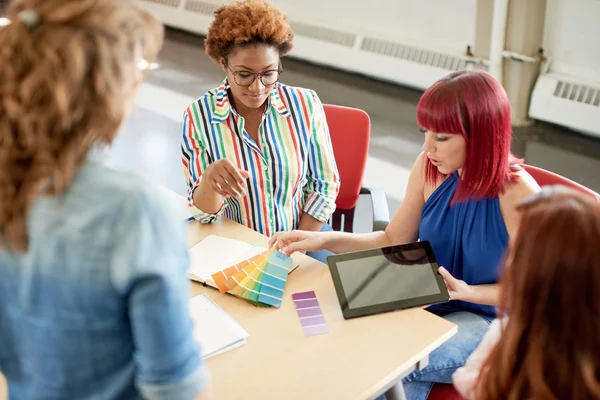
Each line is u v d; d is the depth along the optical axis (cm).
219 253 166
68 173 78
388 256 155
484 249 163
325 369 130
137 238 82
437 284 150
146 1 616
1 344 94
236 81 179
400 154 379
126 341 90
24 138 75
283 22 178
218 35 177
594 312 84
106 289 83
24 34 75
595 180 348
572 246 84
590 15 360
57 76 74
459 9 406
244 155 190
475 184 158
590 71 378
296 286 155
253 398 123
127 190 82
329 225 227
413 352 134
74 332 86
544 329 87
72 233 81
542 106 396
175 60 531
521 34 380
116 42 78
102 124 79
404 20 443
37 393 94
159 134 400
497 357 94
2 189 78
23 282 85
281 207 197
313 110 195
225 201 190
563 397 88
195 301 148
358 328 141
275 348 136
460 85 152
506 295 93
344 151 218
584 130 387
